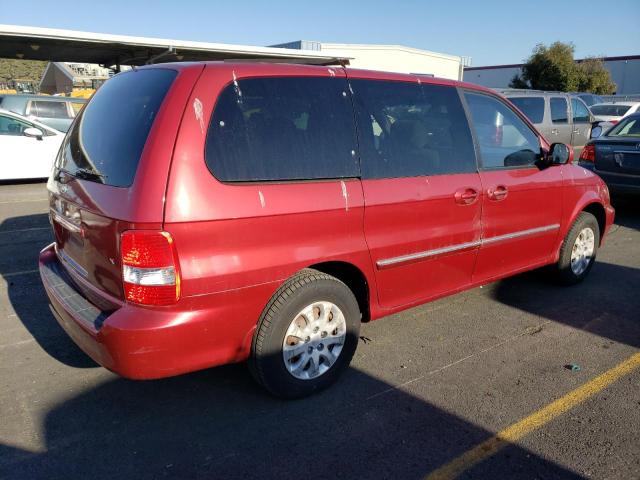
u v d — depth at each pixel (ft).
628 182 26.25
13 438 9.53
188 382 11.50
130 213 8.46
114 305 9.08
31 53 40.55
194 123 8.93
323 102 10.65
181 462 9.03
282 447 9.44
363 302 11.76
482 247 13.60
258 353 9.96
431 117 12.59
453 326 14.57
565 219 16.26
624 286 17.81
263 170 9.57
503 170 14.02
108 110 10.61
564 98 41.34
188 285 8.76
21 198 31.42
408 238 11.76
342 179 10.62
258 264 9.47
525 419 10.33
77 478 8.61
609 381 11.75
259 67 10.00
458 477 8.77
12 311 14.98
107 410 10.45
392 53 89.92
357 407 10.66
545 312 15.58
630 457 9.28
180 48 38.27
